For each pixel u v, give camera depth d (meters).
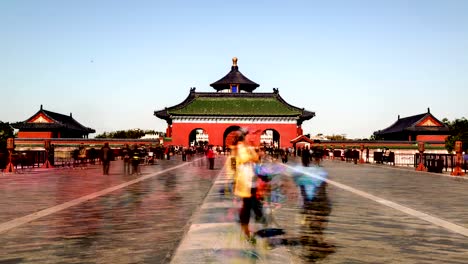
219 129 86.69
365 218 10.72
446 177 25.70
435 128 88.38
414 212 11.77
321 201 13.97
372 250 7.49
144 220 10.25
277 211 11.69
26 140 79.31
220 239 8.01
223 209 11.68
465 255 7.22
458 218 10.86
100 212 11.48
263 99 91.06
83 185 19.44
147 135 114.38
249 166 8.61
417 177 25.59
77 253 7.18
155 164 41.44
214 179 22.84
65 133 94.06
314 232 8.94
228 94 91.38
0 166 29.44
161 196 15.14
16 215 11.00
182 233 8.73
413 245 7.89
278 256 6.97
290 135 86.50
